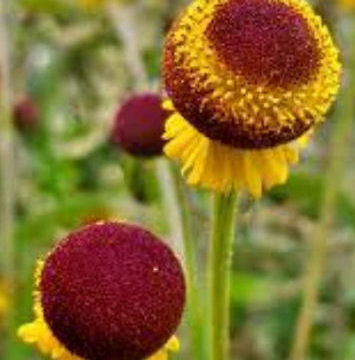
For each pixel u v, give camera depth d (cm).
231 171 15
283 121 15
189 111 15
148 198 24
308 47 15
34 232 29
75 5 35
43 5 35
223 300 16
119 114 23
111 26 36
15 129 35
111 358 15
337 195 28
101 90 37
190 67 15
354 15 29
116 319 15
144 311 15
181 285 15
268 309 31
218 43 15
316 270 26
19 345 28
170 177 21
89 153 36
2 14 32
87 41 36
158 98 23
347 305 31
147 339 15
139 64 30
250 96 15
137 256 15
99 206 28
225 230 16
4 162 31
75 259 15
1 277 29
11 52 35
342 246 30
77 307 15
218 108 15
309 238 29
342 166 27
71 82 38
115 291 15
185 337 24
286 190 28
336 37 31
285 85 15
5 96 32
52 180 35
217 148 15
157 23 34
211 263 16
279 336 31
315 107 15
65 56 37
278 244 30
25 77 38
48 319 15
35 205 34
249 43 15
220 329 16
